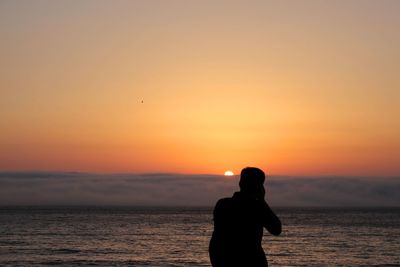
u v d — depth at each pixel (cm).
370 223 12388
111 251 5044
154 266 3941
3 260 4169
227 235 725
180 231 8644
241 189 745
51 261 4131
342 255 4875
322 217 17838
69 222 11881
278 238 7062
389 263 4262
